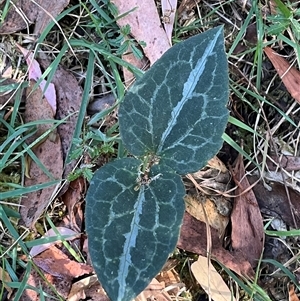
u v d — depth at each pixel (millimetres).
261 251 186
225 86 145
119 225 143
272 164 195
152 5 186
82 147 176
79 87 186
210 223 185
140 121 148
